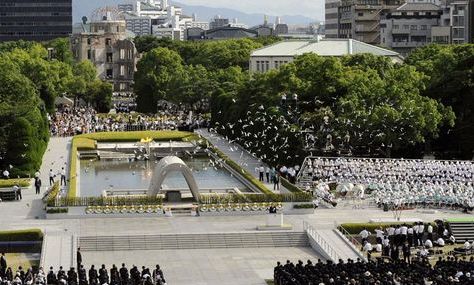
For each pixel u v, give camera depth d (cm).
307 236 18350
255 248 18025
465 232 18500
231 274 16025
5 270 15325
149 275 14812
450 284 13750
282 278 14775
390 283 13662
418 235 17962
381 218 19575
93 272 14838
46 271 15938
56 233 18250
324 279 14125
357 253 17150
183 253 17575
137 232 18412
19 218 19788
